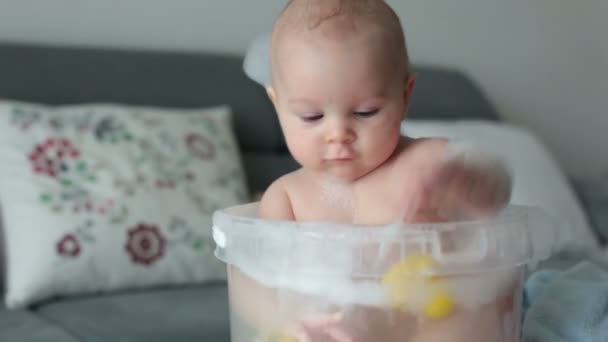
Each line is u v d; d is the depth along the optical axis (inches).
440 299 25.6
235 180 65.6
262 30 85.5
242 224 27.7
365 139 28.4
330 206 30.7
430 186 26.8
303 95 28.2
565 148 108.3
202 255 59.6
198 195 62.0
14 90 63.2
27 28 73.3
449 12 98.5
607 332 32.6
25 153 57.5
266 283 26.9
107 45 77.3
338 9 28.9
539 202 75.2
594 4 108.1
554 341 32.8
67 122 60.4
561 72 107.0
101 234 56.1
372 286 25.5
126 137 61.8
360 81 27.8
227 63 76.0
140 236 57.5
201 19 82.4
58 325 49.4
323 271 25.6
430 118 84.7
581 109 108.7
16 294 53.6
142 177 60.1
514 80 103.8
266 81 33.8
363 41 28.0
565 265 56.8
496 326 27.2
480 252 26.2
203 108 71.9
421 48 97.2
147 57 71.8
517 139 80.6
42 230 54.9
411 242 25.4
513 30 103.0
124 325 47.6
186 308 51.5
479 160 26.5
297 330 26.2
